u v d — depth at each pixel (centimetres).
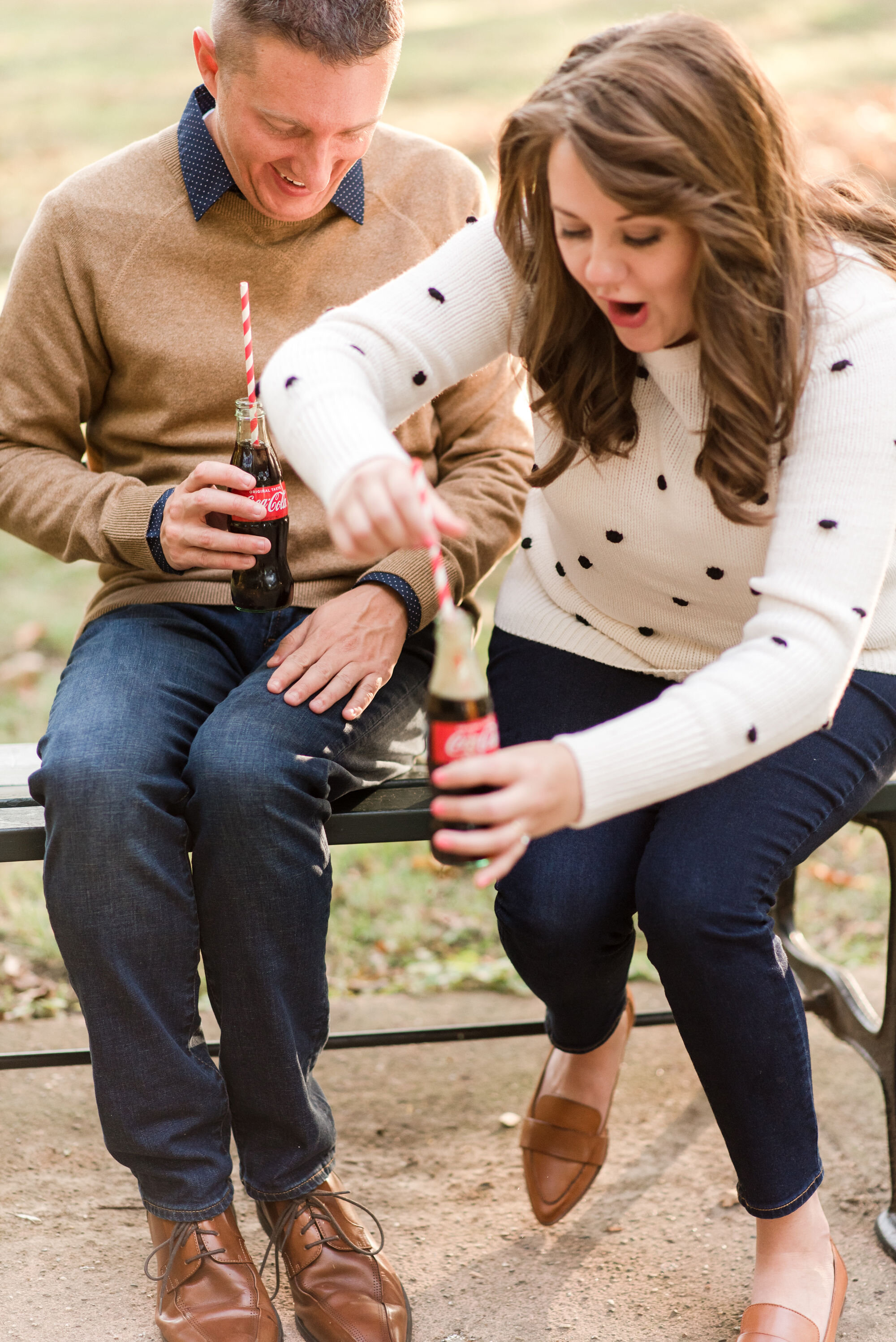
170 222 230
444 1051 291
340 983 310
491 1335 214
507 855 158
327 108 209
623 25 177
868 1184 250
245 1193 252
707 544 202
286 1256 212
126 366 235
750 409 178
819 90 925
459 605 236
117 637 229
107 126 932
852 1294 223
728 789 200
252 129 213
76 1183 250
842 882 345
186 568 220
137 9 1392
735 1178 251
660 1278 227
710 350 175
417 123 896
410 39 1187
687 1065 284
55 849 199
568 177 168
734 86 165
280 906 199
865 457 175
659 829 201
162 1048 199
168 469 239
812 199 191
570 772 159
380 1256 215
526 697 225
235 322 234
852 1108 271
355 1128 266
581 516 212
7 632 439
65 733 205
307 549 239
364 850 352
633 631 224
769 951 192
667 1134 263
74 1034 290
